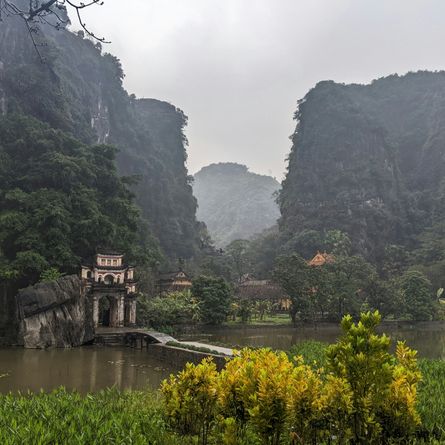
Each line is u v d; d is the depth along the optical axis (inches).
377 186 6363.2
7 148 2549.2
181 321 2493.8
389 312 3307.1
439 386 573.3
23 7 3821.4
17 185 2372.0
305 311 2903.5
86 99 5246.1
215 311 2610.7
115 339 1852.9
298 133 7342.5
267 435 324.8
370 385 328.2
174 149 6914.4
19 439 352.8
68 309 1801.2
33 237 2016.5
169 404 421.7
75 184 2431.1
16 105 3097.9
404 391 345.7
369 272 3363.7
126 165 5526.6
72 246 2228.1
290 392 331.0
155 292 3255.4
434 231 5659.5
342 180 6368.1
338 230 5305.1
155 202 5506.9
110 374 1143.6
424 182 7057.1
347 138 6717.5
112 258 2161.7
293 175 6811.0
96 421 413.4
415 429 378.6
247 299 3080.7
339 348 346.0
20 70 3272.6
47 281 1802.4
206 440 396.2
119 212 2603.3
